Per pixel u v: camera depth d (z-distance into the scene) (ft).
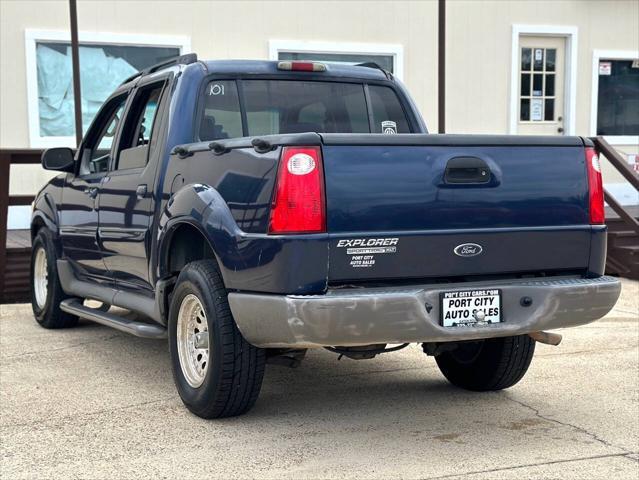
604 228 13.84
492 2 43.16
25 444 13.07
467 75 43.16
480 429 13.82
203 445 12.96
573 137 13.70
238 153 13.09
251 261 12.47
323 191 12.08
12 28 36.01
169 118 15.69
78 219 19.81
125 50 38.01
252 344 13.10
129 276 17.30
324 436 13.41
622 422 14.23
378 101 17.70
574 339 21.02
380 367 18.19
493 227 13.06
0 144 36.24
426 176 12.62
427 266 12.64
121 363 18.49
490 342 15.39
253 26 39.60
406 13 41.91
